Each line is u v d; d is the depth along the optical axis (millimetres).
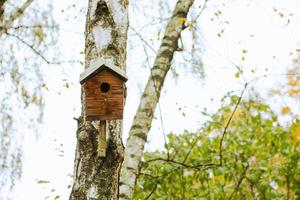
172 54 7547
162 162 8219
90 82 5523
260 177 8656
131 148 6809
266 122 9102
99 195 5211
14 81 8164
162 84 7297
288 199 8969
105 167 5289
